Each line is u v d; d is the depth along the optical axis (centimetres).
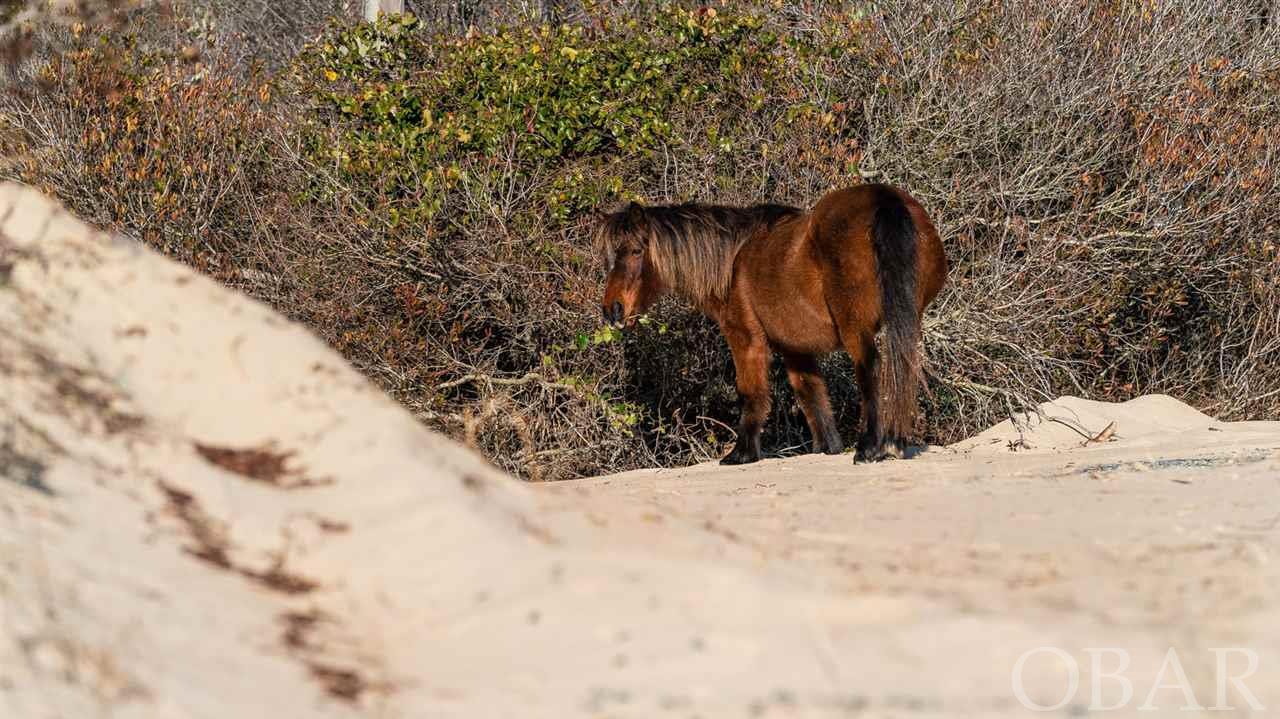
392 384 3006
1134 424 2416
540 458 2945
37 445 980
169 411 1109
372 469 1059
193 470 1031
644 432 3225
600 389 3100
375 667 836
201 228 3000
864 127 3284
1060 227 3089
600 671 823
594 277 2998
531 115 3131
